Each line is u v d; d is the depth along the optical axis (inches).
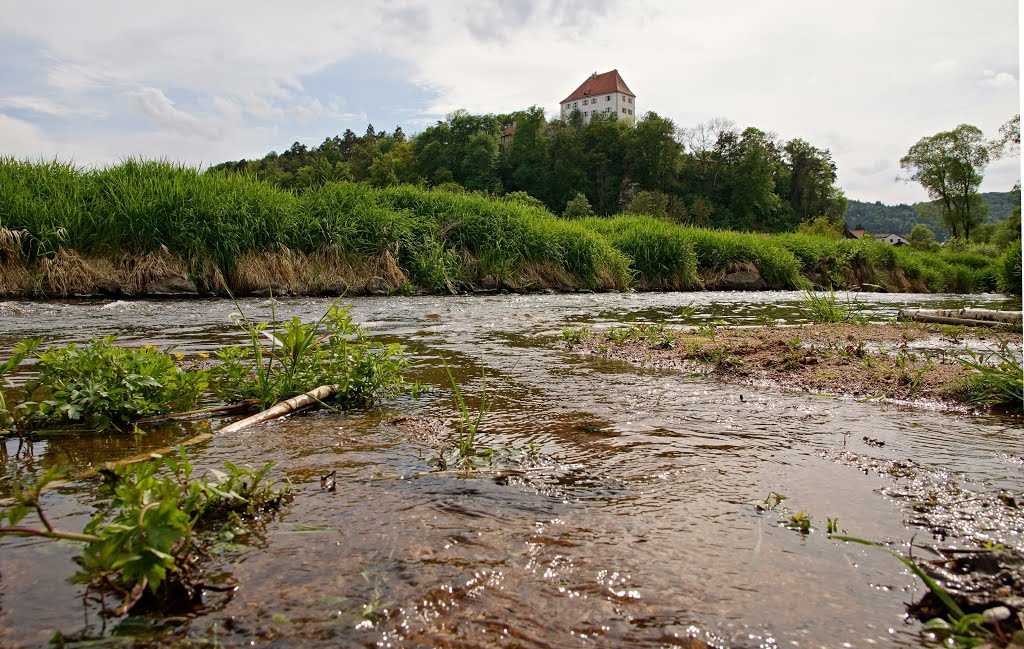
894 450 82.6
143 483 46.9
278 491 64.3
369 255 449.1
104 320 237.9
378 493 64.7
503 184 3255.4
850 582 47.2
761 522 58.4
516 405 109.3
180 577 45.0
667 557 50.8
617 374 141.9
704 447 83.7
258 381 107.7
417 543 52.7
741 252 682.8
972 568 48.5
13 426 87.9
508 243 517.3
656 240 634.2
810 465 75.9
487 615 41.9
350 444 83.5
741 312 342.6
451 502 62.5
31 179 381.1
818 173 3437.5
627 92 4370.1
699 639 39.5
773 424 96.7
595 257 561.3
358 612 41.8
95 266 350.9
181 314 265.7
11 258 330.3
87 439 84.4
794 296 534.3
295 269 414.3
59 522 55.5
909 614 43.0
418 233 491.5
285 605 42.6
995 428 94.9
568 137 3211.1
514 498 63.9
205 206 394.0
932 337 206.4
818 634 40.3
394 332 219.6
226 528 55.1
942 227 2341.3
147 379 92.0
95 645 37.8
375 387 113.0
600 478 70.6
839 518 59.3
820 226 1814.7
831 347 176.7
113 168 410.6
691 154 3376.0
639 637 39.7
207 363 141.6
